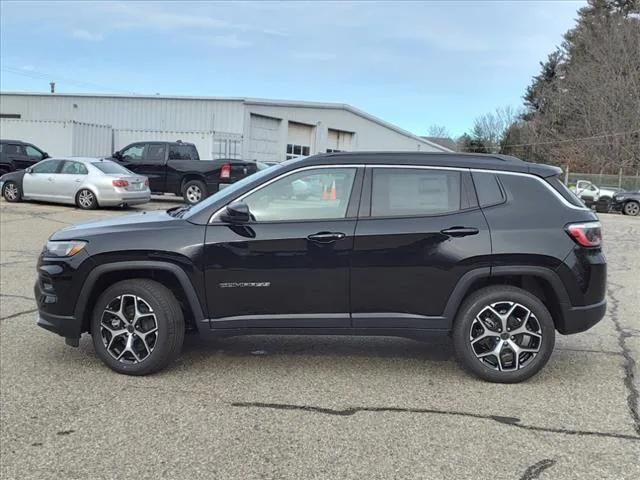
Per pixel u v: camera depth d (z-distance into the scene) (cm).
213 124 3309
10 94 3575
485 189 476
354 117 4256
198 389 458
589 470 343
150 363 477
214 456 355
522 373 471
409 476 335
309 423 401
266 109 3475
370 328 473
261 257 467
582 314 470
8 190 1770
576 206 481
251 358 532
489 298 469
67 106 3500
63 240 488
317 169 479
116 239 474
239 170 1864
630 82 4312
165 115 3359
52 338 579
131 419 404
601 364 529
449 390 462
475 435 386
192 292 472
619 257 1220
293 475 335
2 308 680
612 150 4372
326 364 519
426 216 470
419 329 471
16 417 404
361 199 474
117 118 3428
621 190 3125
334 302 470
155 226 481
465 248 461
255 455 357
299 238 466
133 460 349
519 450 367
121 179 1655
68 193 1672
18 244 1110
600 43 4641
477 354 475
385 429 393
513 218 468
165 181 1883
